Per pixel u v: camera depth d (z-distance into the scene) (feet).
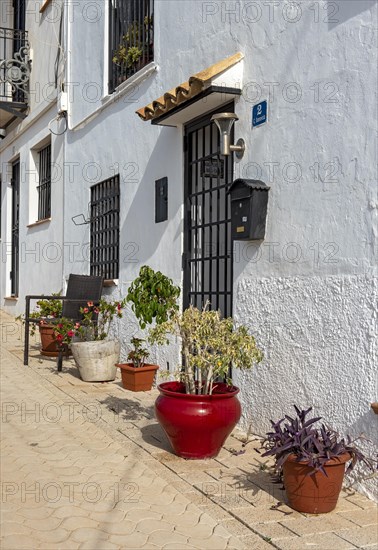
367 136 13.62
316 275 15.05
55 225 36.37
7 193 47.39
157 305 16.99
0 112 43.04
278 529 11.88
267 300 16.88
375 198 13.37
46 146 40.11
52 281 36.78
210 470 15.01
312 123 15.31
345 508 12.82
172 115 20.97
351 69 14.10
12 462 15.60
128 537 11.62
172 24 22.77
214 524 12.15
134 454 16.16
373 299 13.32
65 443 17.06
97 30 30.04
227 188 19.90
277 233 16.56
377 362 13.17
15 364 27.94
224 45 19.42
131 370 22.82
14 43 44.29
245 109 18.13
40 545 11.28
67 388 23.50
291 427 12.71
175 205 22.49
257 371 17.26
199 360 15.14
